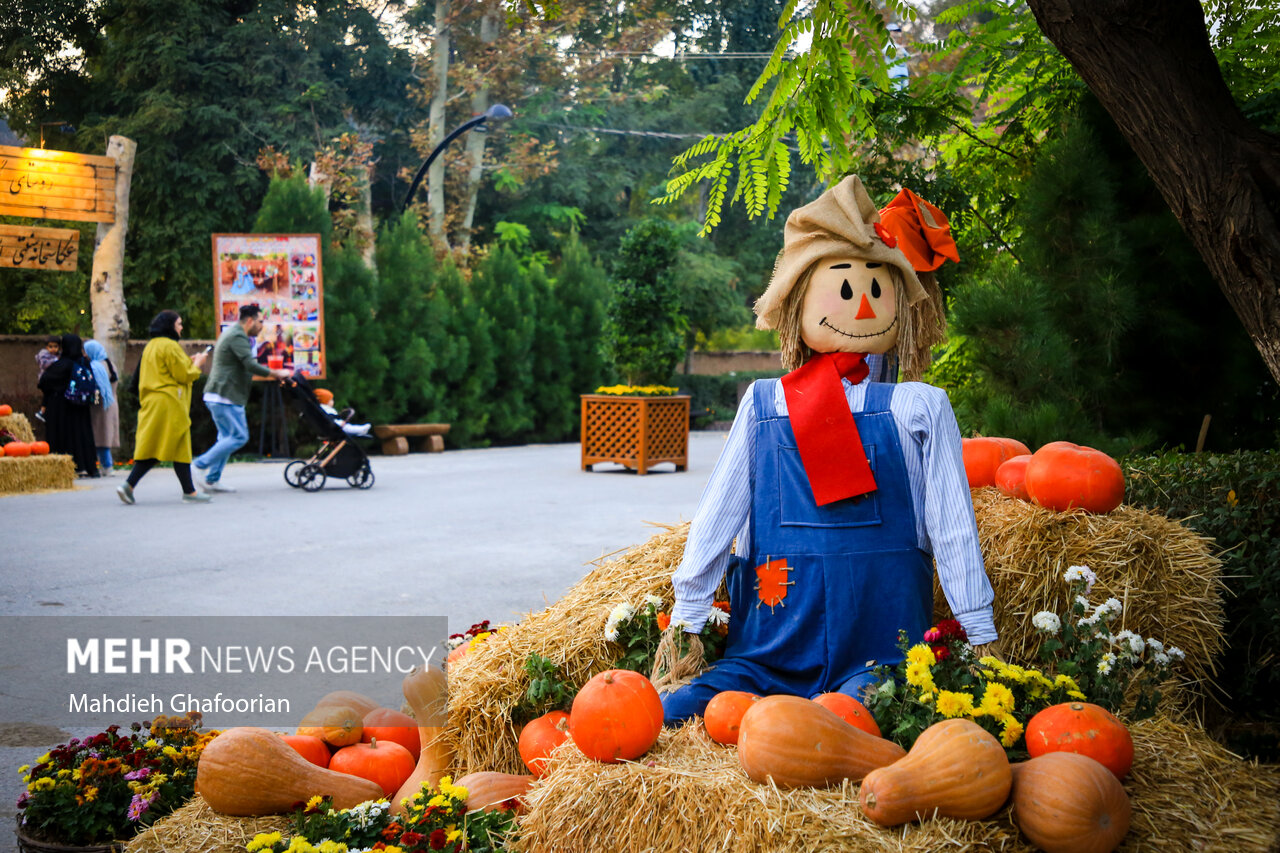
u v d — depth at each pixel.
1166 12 2.55
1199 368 5.62
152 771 2.70
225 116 23.09
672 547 3.07
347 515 9.30
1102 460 2.96
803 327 2.58
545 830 2.04
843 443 2.41
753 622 2.44
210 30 24.20
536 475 13.32
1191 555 2.92
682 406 13.84
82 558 7.05
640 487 11.79
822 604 2.35
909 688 2.10
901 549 2.38
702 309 29.09
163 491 11.23
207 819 2.42
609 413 13.61
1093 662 2.35
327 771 2.52
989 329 5.29
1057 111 6.16
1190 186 2.57
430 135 27.17
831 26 3.33
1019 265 5.79
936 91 6.08
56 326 19.66
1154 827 1.85
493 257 20.41
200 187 23.00
